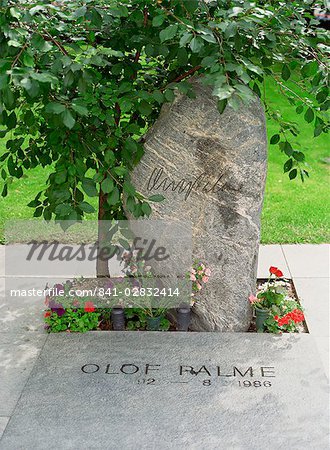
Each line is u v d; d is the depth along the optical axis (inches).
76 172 139.1
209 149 147.0
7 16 119.3
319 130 151.7
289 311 158.1
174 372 140.4
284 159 288.4
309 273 187.0
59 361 144.5
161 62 168.9
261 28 135.1
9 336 156.2
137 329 158.4
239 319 156.7
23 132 161.2
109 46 145.6
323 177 269.7
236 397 132.6
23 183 260.7
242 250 152.8
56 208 133.0
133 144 141.9
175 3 128.0
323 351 150.1
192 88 147.0
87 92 139.4
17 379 140.3
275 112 173.8
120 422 126.1
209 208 150.7
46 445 120.7
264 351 147.9
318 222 224.2
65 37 142.4
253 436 122.4
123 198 156.3
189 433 123.2
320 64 138.4
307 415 127.9
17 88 138.1
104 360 144.7
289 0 137.7
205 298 155.7
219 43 124.7
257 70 126.5
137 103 142.2
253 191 149.7
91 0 122.8
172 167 149.9
